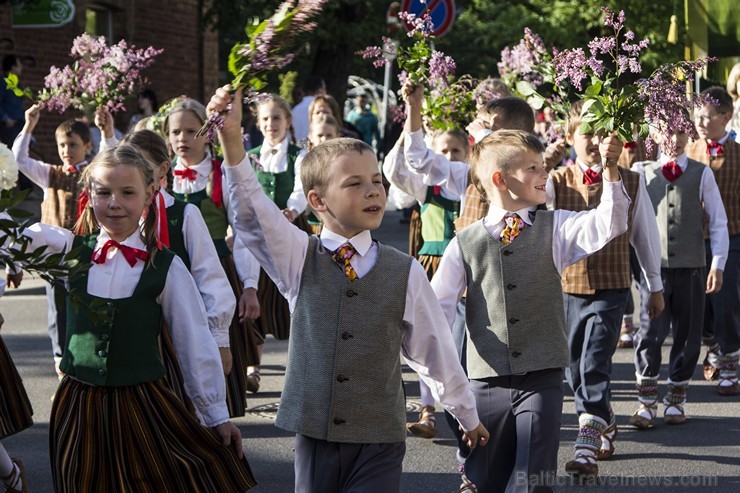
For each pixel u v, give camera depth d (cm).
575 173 673
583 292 663
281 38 414
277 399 857
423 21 689
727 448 716
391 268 443
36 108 877
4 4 1852
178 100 880
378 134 2630
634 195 657
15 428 546
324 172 437
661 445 725
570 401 851
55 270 446
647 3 2298
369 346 435
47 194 876
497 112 686
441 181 675
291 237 442
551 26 2408
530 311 514
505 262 518
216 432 478
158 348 482
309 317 439
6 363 546
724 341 870
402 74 678
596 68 536
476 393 520
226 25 2498
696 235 802
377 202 437
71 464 470
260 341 869
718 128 900
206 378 476
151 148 597
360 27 2250
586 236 513
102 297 473
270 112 903
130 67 891
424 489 635
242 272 710
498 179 523
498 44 2536
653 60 2241
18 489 559
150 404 471
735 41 1385
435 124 846
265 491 632
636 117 512
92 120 905
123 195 474
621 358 998
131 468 469
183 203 579
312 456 438
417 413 814
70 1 1831
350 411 432
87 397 471
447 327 454
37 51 2006
